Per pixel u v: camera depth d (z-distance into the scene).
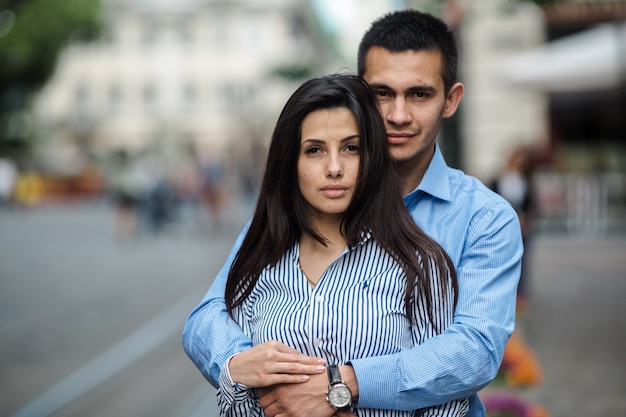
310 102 2.27
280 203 2.34
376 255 2.28
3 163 34.31
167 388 6.38
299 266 2.33
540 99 16.75
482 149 16.94
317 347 2.21
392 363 2.16
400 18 2.48
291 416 2.16
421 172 2.54
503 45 16.69
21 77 31.89
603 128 16.72
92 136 60.34
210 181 22.67
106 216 30.22
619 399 5.62
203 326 2.40
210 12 67.38
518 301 6.36
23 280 12.73
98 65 67.62
